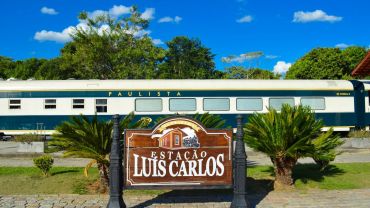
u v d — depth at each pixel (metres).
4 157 16.75
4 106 22.28
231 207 8.39
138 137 8.37
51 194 9.98
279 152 10.30
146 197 9.63
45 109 22.22
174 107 22.56
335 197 9.62
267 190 10.45
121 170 8.30
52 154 17.05
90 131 9.76
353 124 23.62
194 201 9.23
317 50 55.28
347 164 13.95
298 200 9.35
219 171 8.45
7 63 65.12
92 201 9.25
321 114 23.42
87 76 35.66
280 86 23.22
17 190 10.42
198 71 65.19
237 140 8.41
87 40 34.34
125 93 22.45
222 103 22.80
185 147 8.41
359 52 54.19
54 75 52.94
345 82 23.98
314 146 10.23
